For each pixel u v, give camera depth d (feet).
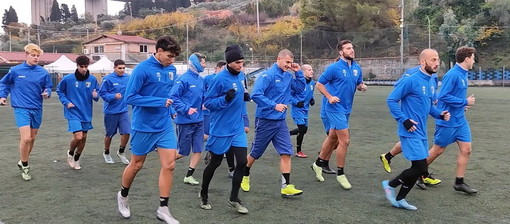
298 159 26.02
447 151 27.71
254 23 232.53
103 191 18.71
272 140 17.92
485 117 47.11
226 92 15.78
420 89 15.80
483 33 152.05
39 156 27.09
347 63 18.92
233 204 15.60
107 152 25.16
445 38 151.02
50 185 19.77
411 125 15.47
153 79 14.28
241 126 16.21
